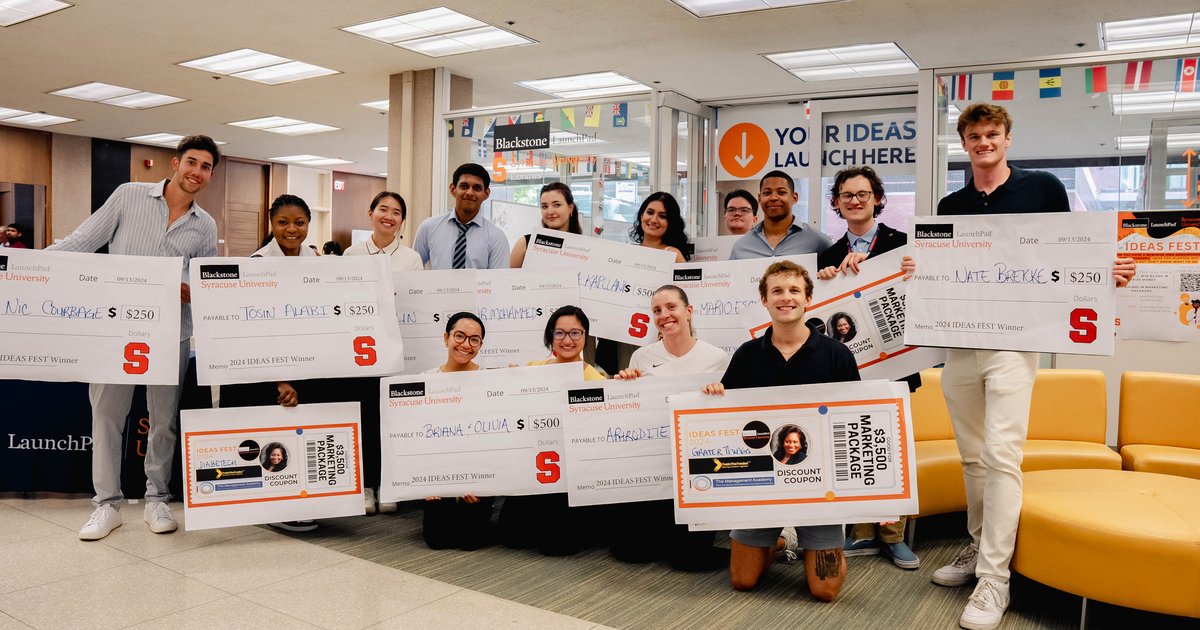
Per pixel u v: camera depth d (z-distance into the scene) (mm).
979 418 3027
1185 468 3691
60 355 3439
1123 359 5160
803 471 2873
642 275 3865
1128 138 4562
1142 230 3029
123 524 3760
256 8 6887
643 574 3221
